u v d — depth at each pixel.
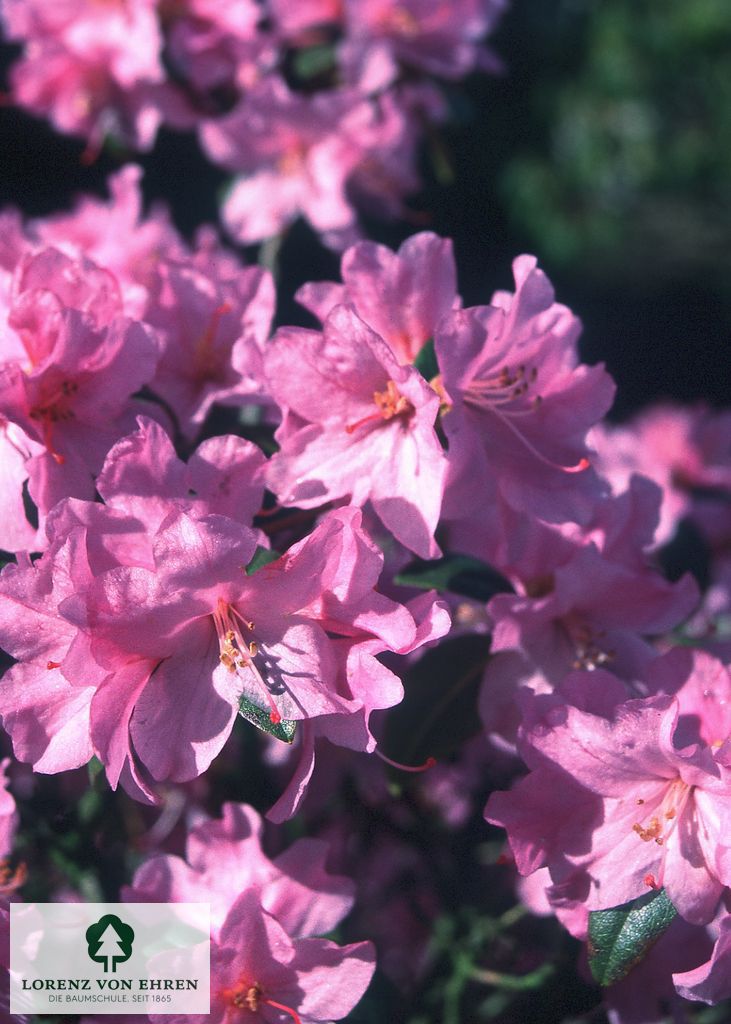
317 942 0.30
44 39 0.53
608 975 0.30
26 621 0.28
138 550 0.28
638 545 0.34
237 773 0.40
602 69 1.63
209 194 1.20
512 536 0.33
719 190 2.00
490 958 0.42
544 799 0.30
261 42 0.55
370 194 0.59
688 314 1.90
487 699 0.34
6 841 0.33
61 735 0.29
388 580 0.32
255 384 0.33
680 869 0.30
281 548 0.32
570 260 1.75
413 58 0.56
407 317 0.31
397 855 0.46
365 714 0.28
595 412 0.32
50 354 0.30
